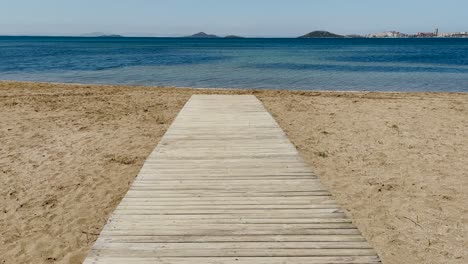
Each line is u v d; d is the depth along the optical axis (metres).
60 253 4.19
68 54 50.84
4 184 6.06
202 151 5.68
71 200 5.51
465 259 4.00
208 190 4.07
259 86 19.83
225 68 30.20
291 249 2.82
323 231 3.10
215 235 3.05
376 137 8.91
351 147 8.10
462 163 7.00
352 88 19.22
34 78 22.84
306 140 8.70
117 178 6.35
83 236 4.54
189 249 2.83
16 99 13.77
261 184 4.25
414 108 12.45
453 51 62.22
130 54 52.25
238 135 6.73
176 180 4.39
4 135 8.99
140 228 3.16
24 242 4.41
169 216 3.40
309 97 14.80
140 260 2.68
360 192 5.73
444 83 21.09
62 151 7.80
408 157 7.39
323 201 3.75
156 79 22.72
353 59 41.91
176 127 7.45
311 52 60.22
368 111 12.00
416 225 4.71
